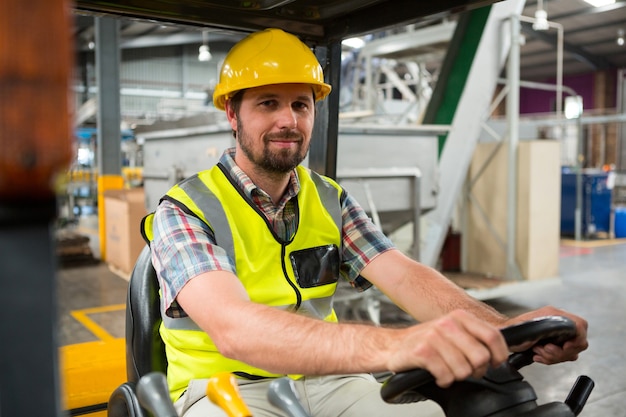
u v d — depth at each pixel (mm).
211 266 1296
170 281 1322
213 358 1396
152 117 17078
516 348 1024
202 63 22859
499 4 4977
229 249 1414
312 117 1551
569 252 9242
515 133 5812
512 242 5828
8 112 437
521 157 5828
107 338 4707
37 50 443
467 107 4980
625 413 3453
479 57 4938
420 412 1347
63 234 8320
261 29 1708
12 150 439
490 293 5430
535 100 22688
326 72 1822
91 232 11031
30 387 495
